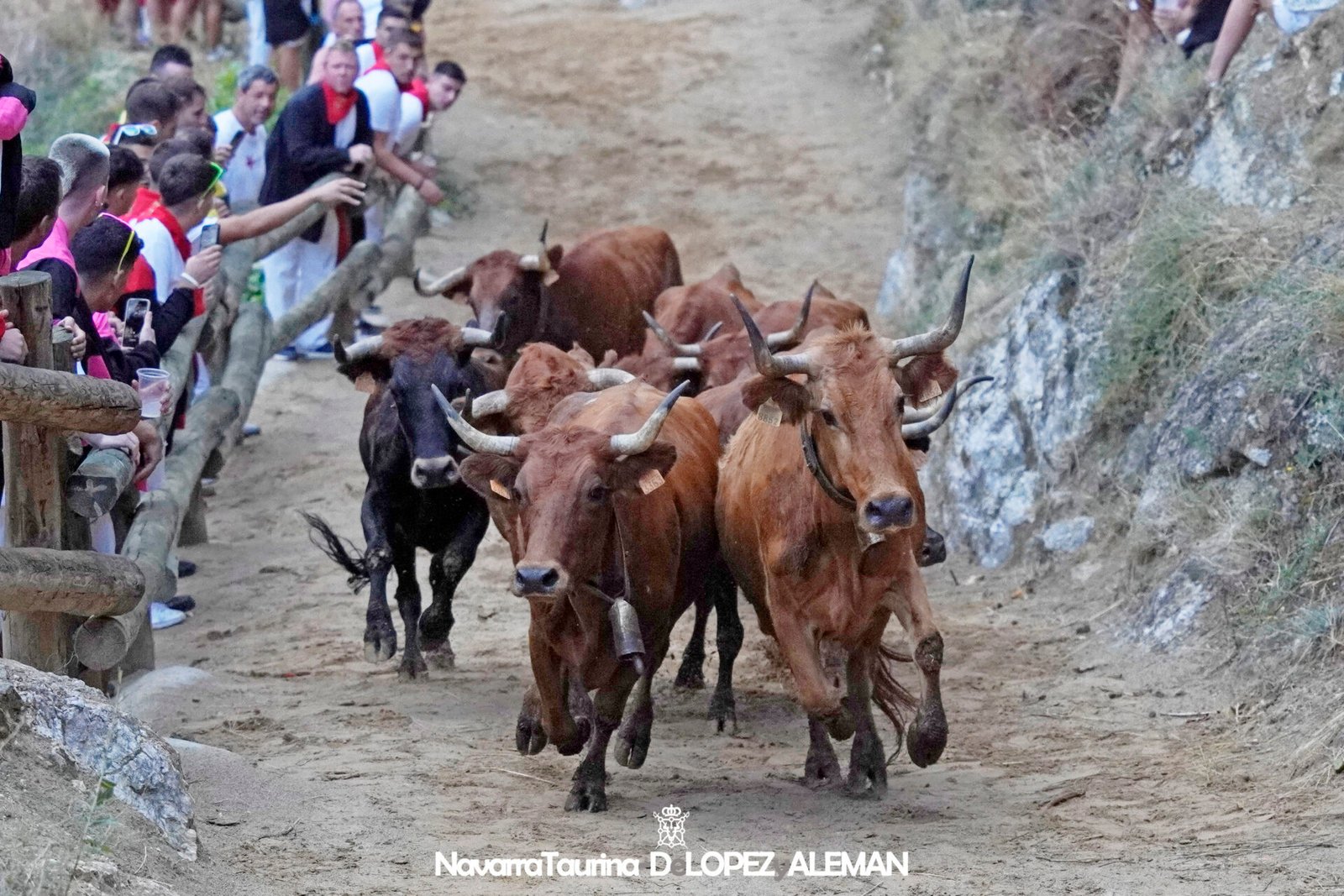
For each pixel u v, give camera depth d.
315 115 19.19
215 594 15.20
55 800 7.23
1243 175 15.31
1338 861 8.07
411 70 22.59
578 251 17.69
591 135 29.64
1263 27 16.50
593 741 9.65
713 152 28.94
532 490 9.03
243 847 8.27
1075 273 16.48
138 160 10.98
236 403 16.17
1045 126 20.92
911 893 7.86
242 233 15.62
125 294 12.27
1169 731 10.96
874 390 9.05
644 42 33.53
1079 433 15.26
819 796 10.01
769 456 9.80
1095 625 13.34
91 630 9.43
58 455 9.37
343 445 19.53
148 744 7.95
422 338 12.51
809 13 34.78
